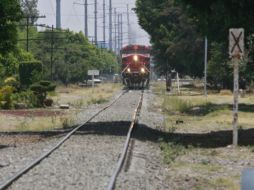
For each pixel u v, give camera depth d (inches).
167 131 3420.3
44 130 3442.4
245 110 4884.4
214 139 2928.2
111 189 1491.1
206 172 1929.1
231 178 1809.8
